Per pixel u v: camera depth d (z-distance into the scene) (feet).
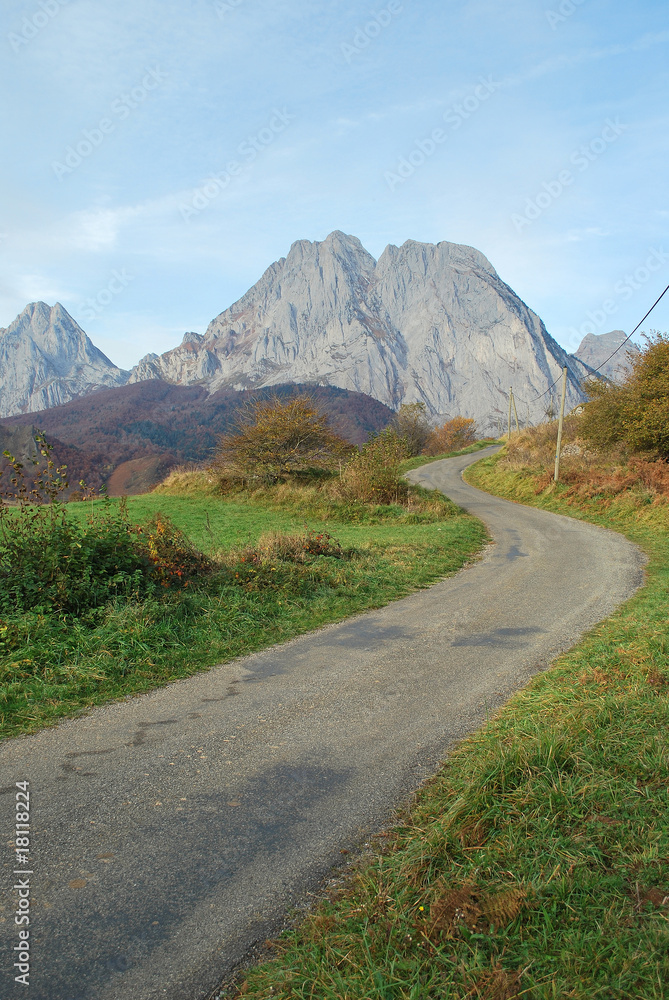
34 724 15.07
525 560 45.57
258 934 8.14
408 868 9.13
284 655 21.54
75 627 20.94
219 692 17.76
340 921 8.20
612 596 31.68
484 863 8.98
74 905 8.55
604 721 13.69
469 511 85.56
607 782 10.88
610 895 8.10
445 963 7.19
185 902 8.70
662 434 82.79
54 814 11.00
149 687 17.97
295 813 11.16
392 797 11.78
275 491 84.43
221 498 86.07
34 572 23.25
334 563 38.01
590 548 51.70
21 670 17.76
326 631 24.91
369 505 73.92
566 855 8.95
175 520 64.49
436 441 315.37
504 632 24.73
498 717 15.71
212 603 25.99
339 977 7.12
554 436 134.10
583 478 91.15
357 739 14.53
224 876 9.30
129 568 26.48
